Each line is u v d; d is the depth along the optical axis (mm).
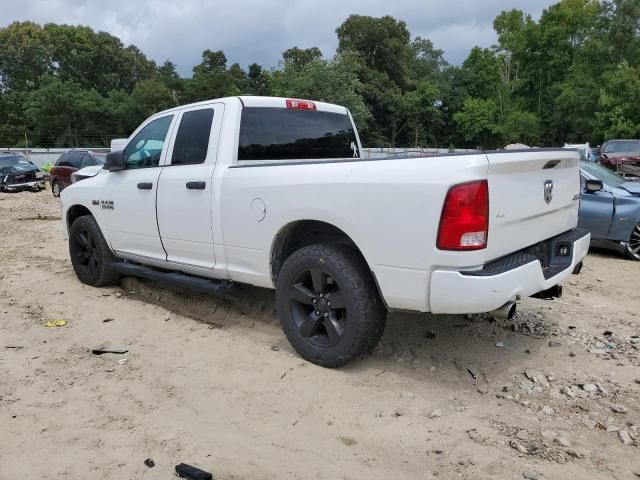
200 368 4008
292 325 4051
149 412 3385
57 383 3789
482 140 63469
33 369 4031
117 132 61656
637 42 41500
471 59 63594
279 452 2951
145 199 5152
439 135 68562
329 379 3770
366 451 2957
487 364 3986
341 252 3736
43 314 5297
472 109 59219
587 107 41562
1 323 5055
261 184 4074
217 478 2727
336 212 3625
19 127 60719
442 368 3932
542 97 56094
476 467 2795
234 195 4281
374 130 60562
